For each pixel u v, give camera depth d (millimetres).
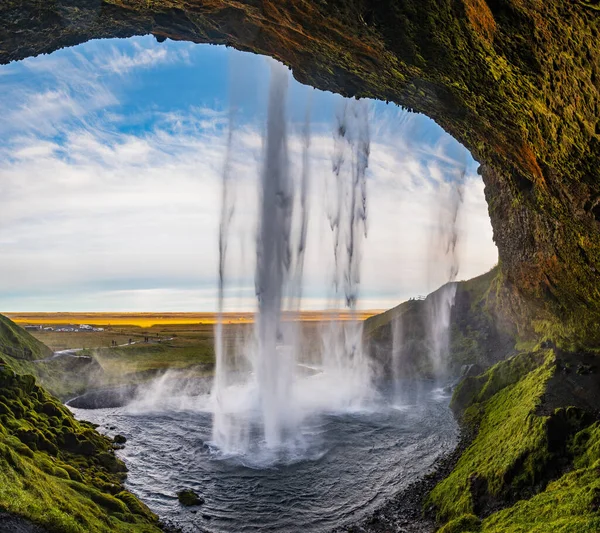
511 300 44062
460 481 21875
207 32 19156
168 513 22016
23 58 17984
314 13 15375
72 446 25688
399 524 21031
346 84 20125
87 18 17078
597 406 21594
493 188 37844
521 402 26672
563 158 14203
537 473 18719
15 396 26016
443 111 19031
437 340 58312
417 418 38000
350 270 67000
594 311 25297
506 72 13148
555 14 9688
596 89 10453
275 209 40812
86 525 15570
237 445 31984
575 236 19516
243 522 21484
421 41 14461
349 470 27516
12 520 13125
